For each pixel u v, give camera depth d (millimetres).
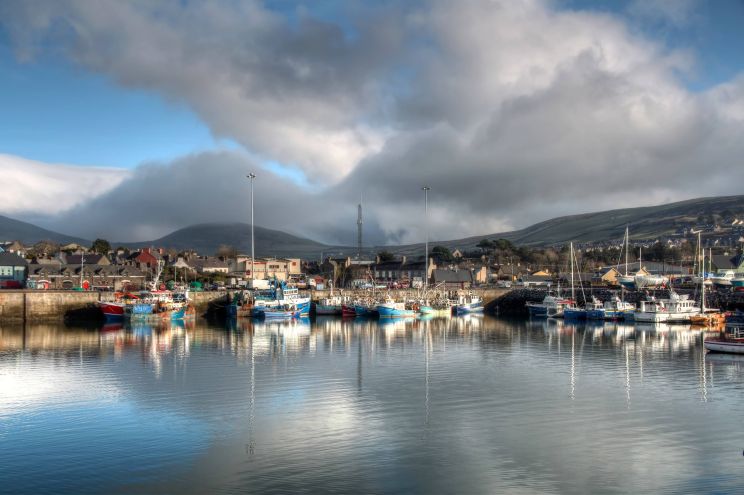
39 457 34938
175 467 33375
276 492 30062
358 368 62688
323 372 60281
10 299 118062
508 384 54469
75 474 32406
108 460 34438
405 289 173500
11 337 91938
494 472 32719
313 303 145000
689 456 35094
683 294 150000
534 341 87625
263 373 59625
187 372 60188
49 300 121375
